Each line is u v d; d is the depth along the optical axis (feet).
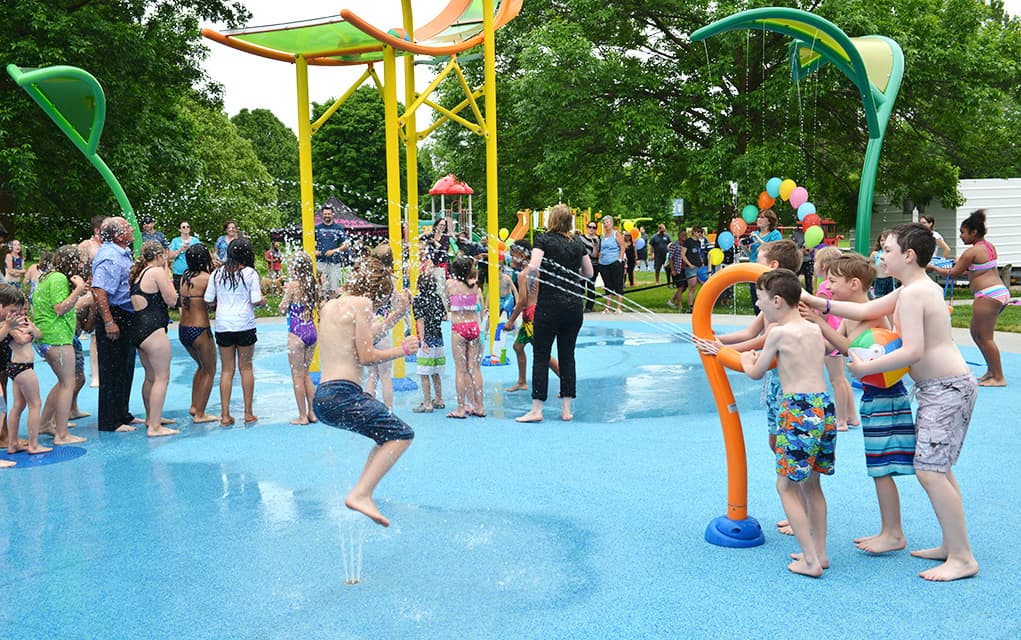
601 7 64.69
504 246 35.68
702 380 30.12
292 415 25.35
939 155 72.02
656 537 14.12
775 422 14.85
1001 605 11.25
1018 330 42.34
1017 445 19.69
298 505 16.34
